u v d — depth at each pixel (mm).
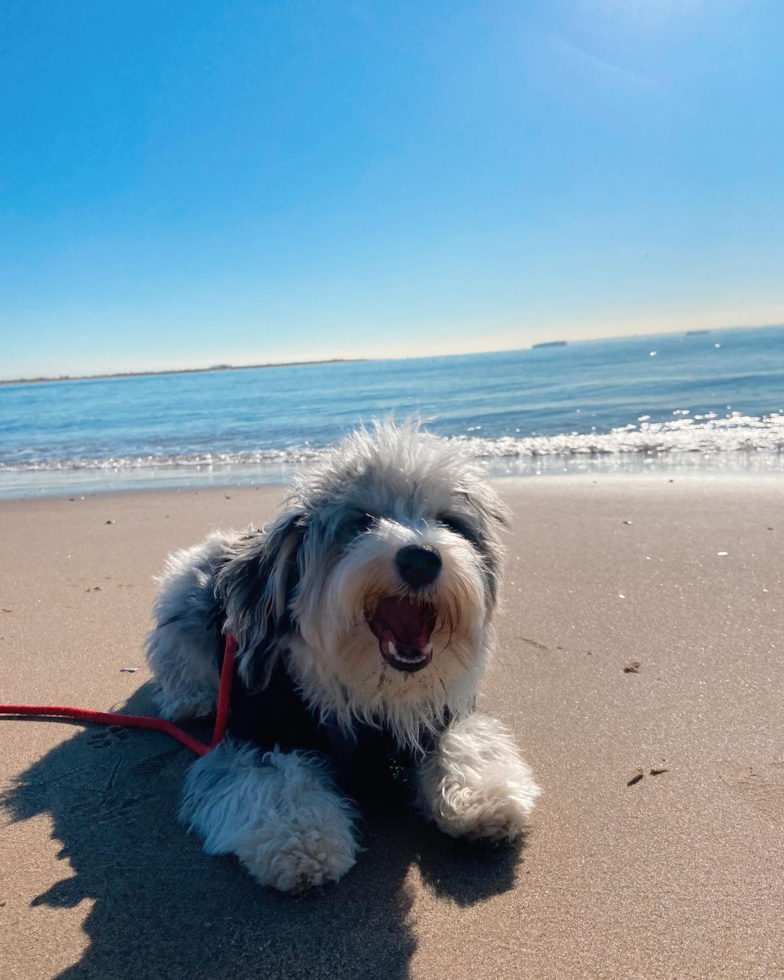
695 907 462
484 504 654
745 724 672
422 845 544
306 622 557
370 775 623
